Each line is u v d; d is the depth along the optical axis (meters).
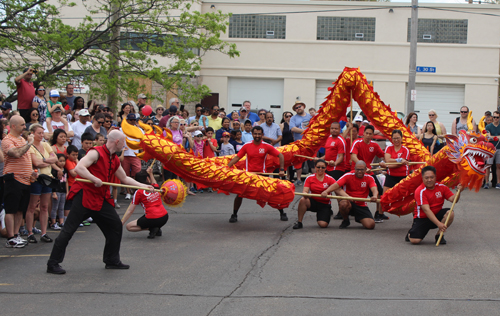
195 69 15.69
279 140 13.75
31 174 7.14
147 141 7.98
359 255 6.51
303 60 24.42
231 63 24.59
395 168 9.05
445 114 24.56
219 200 11.12
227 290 5.20
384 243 7.17
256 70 24.59
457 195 7.12
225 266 6.07
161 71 15.64
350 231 8.02
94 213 5.91
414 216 7.24
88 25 14.77
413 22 18.61
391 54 24.16
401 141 9.15
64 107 11.81
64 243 5.86
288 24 24.36
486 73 24.06
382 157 9.55
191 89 15.45
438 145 12.91
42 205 7.38
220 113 14.92
